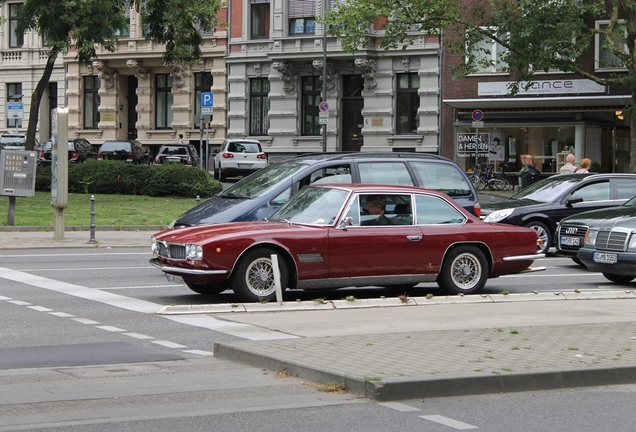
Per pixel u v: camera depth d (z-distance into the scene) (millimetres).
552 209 23109
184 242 14172
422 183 17984
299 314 13531
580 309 14008
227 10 53250
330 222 14633
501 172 45062
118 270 19281
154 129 57688
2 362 10445
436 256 15133
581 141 44594
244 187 17875
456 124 46812
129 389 8992
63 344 11562
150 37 39531
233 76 53375
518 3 36844
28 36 61406
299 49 50219
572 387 9211
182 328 12617
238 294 14180
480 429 7703
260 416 8016
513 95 40812
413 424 7809
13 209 27203
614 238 17297
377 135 49750
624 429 7789
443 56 47594
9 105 41531
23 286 16688
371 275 14758
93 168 38062
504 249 15617
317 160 17719
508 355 9930
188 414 8062
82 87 59469
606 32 36562
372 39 49188
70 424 7715
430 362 9508
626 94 43938
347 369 9141
